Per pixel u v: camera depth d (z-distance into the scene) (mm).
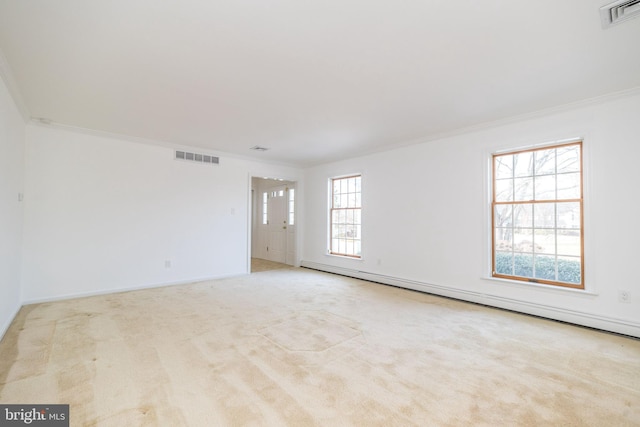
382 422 1613
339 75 2617
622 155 2930
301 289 4652
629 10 1794
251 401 1782
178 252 5008
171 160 4949
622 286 2908
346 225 5969
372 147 5059
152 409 1696
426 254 4500
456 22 1919
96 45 2160
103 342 2590
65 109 3385
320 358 2336
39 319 3166
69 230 4031
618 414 1690
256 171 6051
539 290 3402
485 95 3027
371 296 4246
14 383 1939
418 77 2652
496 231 3857
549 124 3375
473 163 4008
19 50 2215
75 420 1591
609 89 2875
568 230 3312
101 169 4301
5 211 2791
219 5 1754
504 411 1712
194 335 2766
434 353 2443
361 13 1831
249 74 2596
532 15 1847
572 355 2432
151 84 2773
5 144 2715
